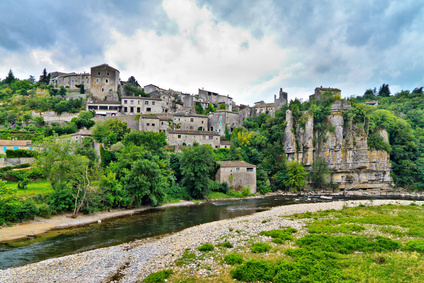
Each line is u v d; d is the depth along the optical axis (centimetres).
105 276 2369
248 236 3412
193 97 14838
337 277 2130
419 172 11056
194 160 7681
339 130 10969
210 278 2208
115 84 13850
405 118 14625
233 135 12088
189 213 5834
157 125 10775
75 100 12606
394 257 2547
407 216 4428
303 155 11181
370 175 11181
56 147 5275
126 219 5134
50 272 2477
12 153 6694
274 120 12194
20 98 13362
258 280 2162
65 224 4534
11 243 3478
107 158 8056
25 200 4622
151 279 2189
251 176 9281
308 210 5553
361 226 3706
